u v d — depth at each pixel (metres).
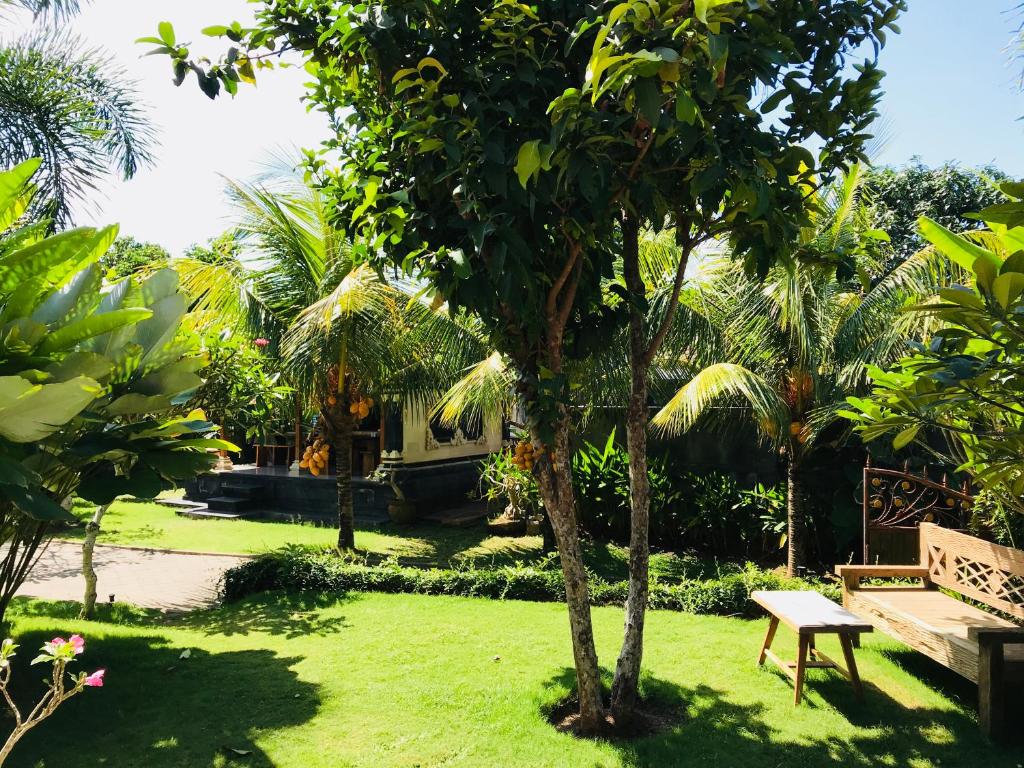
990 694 3.94
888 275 8.06
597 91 2.72
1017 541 6.39
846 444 8.71
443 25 3.49
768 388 7.92
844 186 7.72
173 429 3.95
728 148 3.40
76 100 10.83
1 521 4.10
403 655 5.36
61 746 3.79
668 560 9.41
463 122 3.27
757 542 9.64
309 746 3.85
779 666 4.79
